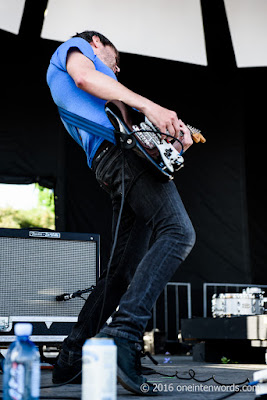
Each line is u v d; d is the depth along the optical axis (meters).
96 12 5.37
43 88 5.48
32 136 5.41
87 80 1.61
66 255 2.67
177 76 5.97
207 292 5.67
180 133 1.66
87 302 1.83
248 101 6.02
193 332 3.84
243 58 5.91
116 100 1.59
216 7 5.40
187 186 5.82
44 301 2.60
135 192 1.61
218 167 5.91
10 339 2.50
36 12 5.10
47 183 5.40
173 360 3.97
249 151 5.96
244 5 5.39
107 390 0.98
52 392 1.54
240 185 5.89
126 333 1.47
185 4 5.43
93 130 1.67
